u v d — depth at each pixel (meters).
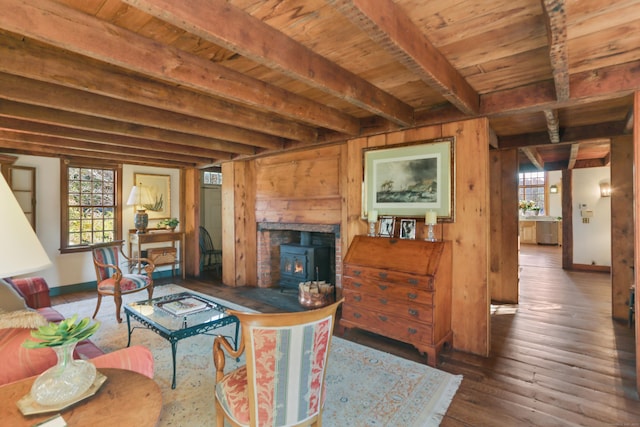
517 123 3.64
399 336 2.93
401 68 2.32
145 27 1.76
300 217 4.64
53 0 1.50
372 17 1.41
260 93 2.53
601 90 2.35
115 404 1.14
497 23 1.75
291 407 1.51
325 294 4.20
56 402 1.11
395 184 3.42
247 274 5.50
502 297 4.59
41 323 1.52
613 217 3.88
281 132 3.64
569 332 3.42
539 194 11.59
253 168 5.40
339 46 2.00
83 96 2.65
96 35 1.64
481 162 2.92
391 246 3.19
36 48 1.97
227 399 1.61
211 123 3.64
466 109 2.67
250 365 1.44
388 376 2.52
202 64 2.14
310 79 2.04
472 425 1.95
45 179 4.75
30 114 2.80
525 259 8.11
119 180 5.48
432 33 1.84
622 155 3.81
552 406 2.14
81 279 5.10
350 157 3.81
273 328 1.41
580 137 3.83
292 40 1.90
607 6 1.58
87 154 4.74
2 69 1.85
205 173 7.03
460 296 3.02
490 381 2.45
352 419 2.00
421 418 2.01
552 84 2.54
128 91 2.39
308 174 4.54
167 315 2.71
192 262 6.16
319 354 1.55
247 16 1.63
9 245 0.98
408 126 3.23
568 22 1.73
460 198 3.03
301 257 4.88
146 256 5.62
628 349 2.99
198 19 1.41
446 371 2.60
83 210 5.16
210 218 7.09
